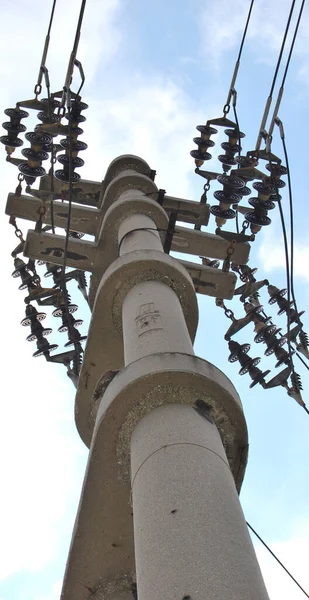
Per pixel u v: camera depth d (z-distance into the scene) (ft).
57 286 34.19
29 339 31.65
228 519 13.62
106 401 17.43
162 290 22.54
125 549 19.11
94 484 17.97
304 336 31.30
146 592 12.71
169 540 13.24
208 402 17.19
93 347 23.90
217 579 12.22
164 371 16.98
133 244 26.71
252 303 33.83
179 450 15.24
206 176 34.60
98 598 19.36
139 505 14.57
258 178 32.63
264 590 12.50
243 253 32.68
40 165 32.01
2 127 32.94
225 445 17.53
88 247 30.60
